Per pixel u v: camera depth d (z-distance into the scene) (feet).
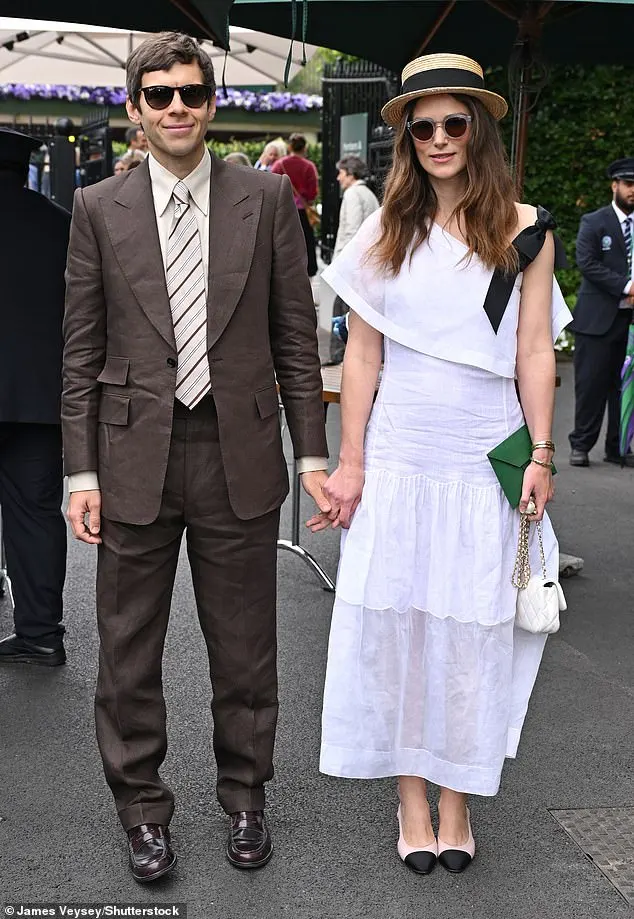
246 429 9.07
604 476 24.80
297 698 13.08
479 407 9.04
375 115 42.32
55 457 13.51
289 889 9.34
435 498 9.12
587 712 12.98
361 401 9.39
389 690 9.39
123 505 9.00
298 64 31.91
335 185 44.93
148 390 8.87
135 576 9.27
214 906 9.08
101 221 8.82
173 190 8.72
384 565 9.21
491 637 9.10
